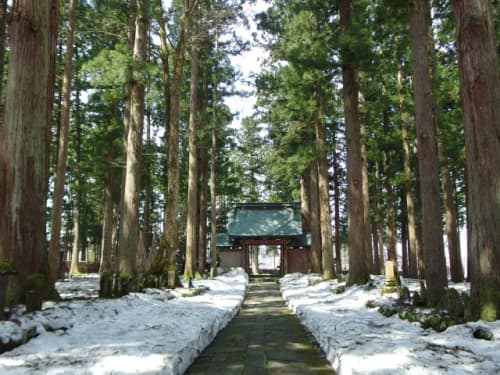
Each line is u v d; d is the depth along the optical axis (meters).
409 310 7.67
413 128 20.36
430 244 8.43
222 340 7.16
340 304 10.66
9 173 6.62
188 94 26.75
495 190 6.03
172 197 15.12
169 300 11.12
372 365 4.08
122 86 17.47
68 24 15.58
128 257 13.48
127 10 15.87
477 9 6.35
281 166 24.05
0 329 4.67
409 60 18.94
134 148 14.09
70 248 43.41
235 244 36.09
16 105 6.72
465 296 6.20
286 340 7.08
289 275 30.44
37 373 3.67
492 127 6.12
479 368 3.85
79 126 26.19
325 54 14.41
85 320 6.54
